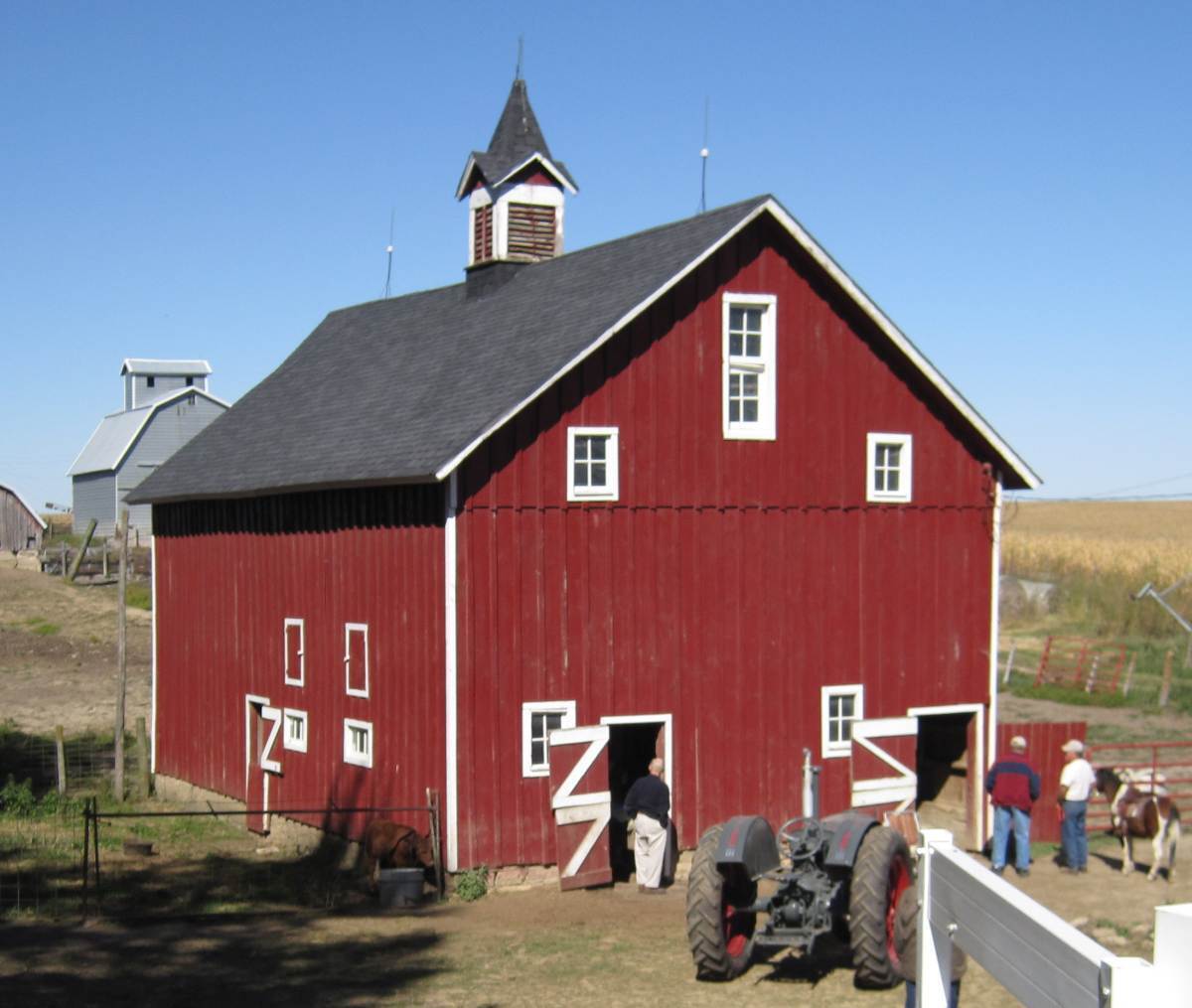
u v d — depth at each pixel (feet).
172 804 89.25
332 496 74.23
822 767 71.20
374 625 70.03
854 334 72.90
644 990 46.39
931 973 26.40
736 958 47.55
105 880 64.34
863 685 72.38
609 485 67.05
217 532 87.45
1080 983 19.99
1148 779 76.48
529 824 65.05
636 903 61.98
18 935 53.01
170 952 50.90
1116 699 122.21
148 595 184.65
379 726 69.51
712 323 69.41
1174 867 67.26
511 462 65.10
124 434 257.34
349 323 99.40
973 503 76.13
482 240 86.58
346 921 57.67
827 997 45.55
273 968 49.06
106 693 130.52
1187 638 158.20
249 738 83.10
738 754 69.21
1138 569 194.49
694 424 68.95
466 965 49.85
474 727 64.08
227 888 64.28
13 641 157.28
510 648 64.85
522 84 87.81
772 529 70.54
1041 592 185.68
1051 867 67.72
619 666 66.95
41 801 84.38
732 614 69.46
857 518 72.74
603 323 66.44
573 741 64.75
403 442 69.15
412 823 66.13
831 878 47.37
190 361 289.33
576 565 66.28
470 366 74.13
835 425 72.28
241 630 84.07
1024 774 65.62
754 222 70.18
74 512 271.90
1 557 234.58
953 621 75.15
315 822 75.00
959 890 25.05
